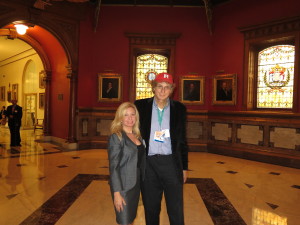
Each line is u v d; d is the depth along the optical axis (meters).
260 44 8.13
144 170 2.44
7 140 10.98
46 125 10.60
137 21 9.30
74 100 9.09
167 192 2.54
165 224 3.52
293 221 3.61
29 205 4.02
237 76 8.41
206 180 5.57
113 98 9.36
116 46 9.37
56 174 5.81
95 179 5.48
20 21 8.00
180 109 2.62
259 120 7.73
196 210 3.96
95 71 9.45
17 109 9.45
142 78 9.64
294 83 7.19
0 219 3.50
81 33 9.19
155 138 2.52
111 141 2.30
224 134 8.68
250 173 6.25
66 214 3.71
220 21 8.92
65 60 9.48
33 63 15.88
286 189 5.04
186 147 2.65
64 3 8.68
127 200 2.27
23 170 6.10
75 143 9.02
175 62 9.27
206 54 9.22
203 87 9.16
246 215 3.80
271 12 7.62
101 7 9.34
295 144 7.02
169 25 9.27
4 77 19.92
